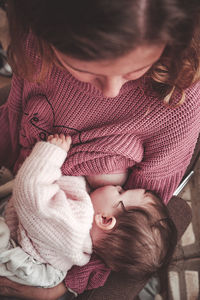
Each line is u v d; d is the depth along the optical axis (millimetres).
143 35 357
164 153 718
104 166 762
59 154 767
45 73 633
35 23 380
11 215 899
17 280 810
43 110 765
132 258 803
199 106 656
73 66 417
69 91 689
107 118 709
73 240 792
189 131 681
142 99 650
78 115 723
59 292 852
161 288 977
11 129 948
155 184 795
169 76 556
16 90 826
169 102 625
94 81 476
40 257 827
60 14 345
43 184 771
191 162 1047
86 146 747
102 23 339
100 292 876
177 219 1000
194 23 396
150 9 345
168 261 854
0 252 799
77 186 839
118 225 818
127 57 379
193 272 1436
